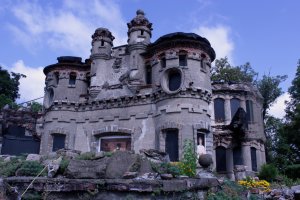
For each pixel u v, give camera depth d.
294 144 39.25
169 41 26.78
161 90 26.25
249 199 14.06
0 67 55.06
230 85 32.09
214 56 29.28
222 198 11.78
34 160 14.67
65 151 15.95
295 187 16.80
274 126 43.78
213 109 31.05
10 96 54.81
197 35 27.09
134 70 29.06
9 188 9.93
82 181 10.95
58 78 32.59
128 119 27.98
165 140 25.23
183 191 11.01
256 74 44.22
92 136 29.11
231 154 29.08
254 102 32.19
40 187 11.00
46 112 31.36
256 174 24.77
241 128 27.73
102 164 11.85
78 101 30.84
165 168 12.80
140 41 29.92
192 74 26.05
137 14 31.58
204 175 13.23
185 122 24.67
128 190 10.66
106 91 30.09
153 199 10.62
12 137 33.81
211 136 25.80
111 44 32.81
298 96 42.00
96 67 31.31
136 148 26.75
